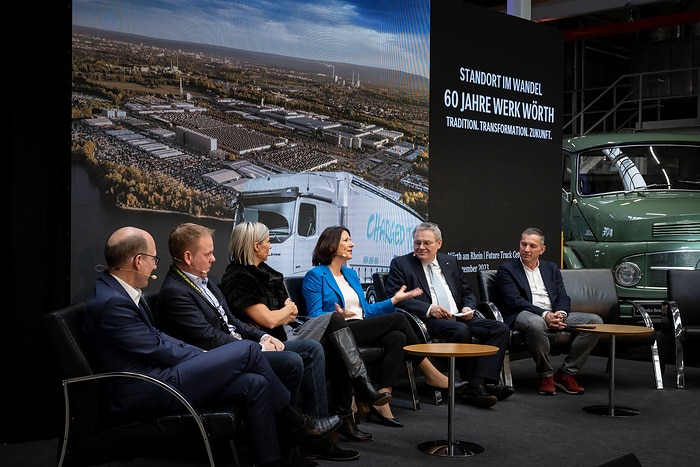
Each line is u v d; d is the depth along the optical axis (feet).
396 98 20.38
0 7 13.30
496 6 42.06
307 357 13.08
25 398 13.58
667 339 19.92
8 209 13.37
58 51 13.91
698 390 19.15
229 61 16.53
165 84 15.43
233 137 16.63
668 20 38.88
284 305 14.24
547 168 25.53
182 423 9.70
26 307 13.52
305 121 18.12
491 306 18.52
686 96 42.65
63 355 9.46
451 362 13.61
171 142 15.56
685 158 26.55
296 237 17.94
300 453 12.76
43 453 13.05
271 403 10.75
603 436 14.66
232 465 12.67
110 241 10.42
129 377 9.61
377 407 15.46
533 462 12.92
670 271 20.83
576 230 26.09
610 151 26.63
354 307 16.03
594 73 51.49
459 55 22.27
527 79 24.72
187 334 11.68
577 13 39.19
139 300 11.10
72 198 14.08
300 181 18.01
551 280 19.70
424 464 12.80
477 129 22.90
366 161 19.62
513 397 18.22
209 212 16.21
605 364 23.25
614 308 20.57
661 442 14.26
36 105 13.62
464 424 15.53
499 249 23.71
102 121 14.51
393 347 15.15
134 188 14.97
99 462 9.65
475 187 22.88
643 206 24.71
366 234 19.66
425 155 21.29
